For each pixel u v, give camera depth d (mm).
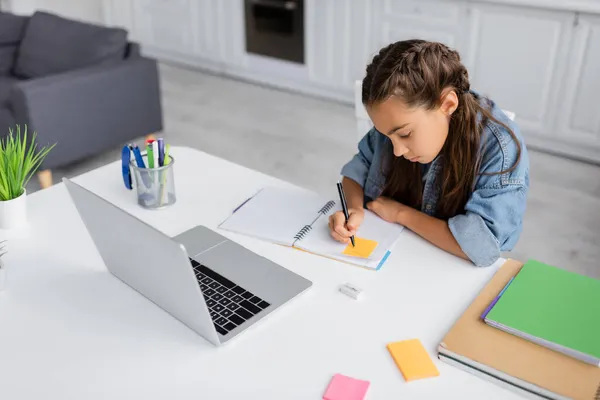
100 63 3234
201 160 1702
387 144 1479
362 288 1159
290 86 4586
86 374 968
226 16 4660
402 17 3789
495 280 1162
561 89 3350
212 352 1008
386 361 986
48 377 962
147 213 1433
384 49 1278
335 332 1049
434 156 1279
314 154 3492
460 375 961
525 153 1336
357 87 1689
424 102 1179
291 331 1052
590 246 2609
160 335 1048
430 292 1147
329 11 4074
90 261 1255
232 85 4699
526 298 1081
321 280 1186
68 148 3072
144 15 5238
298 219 1385
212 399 919
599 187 3141
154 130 3523
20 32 3641
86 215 1108
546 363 948
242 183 1571
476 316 1061
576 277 1142
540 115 3479
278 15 4348
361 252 1258
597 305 1064
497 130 1312
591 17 3111
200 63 5086
